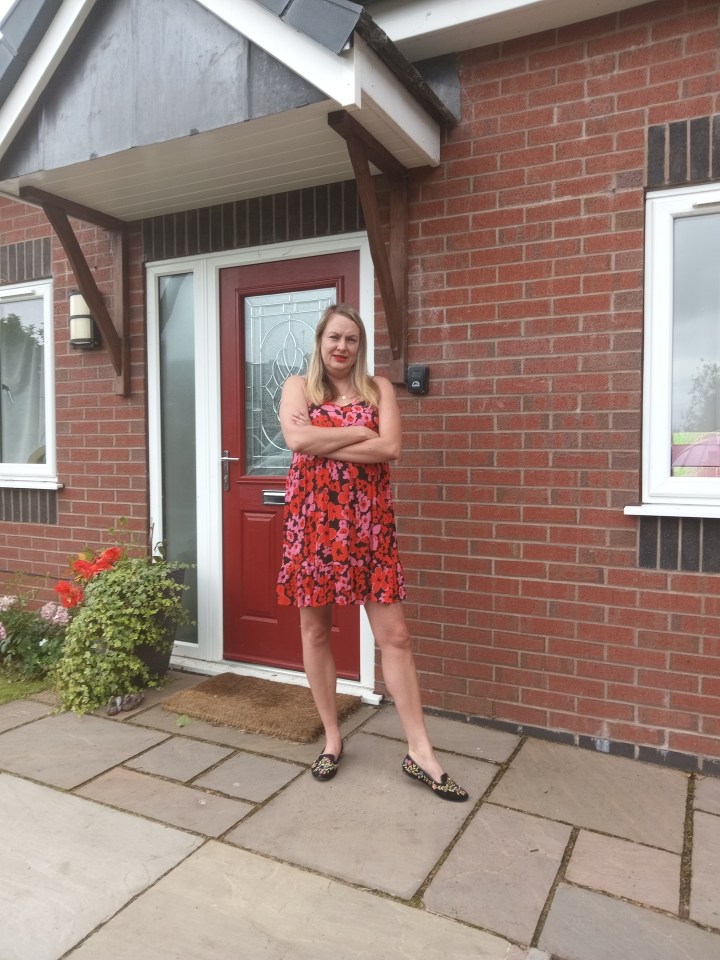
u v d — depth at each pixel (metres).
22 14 2.91
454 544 3.19
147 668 3.54
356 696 3.38
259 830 2.31
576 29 2.88
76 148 2.98
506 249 3.05
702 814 2.43
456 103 3.11
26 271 4.45
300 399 2.56
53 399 4.39
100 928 1.86
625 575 2.88
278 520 3.75
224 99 2.62
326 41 2.33
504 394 3.07
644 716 2.86
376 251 2.90
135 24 2.78
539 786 2.62
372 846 2.22
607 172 2.86
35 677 3.75
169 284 4.04
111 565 3.64
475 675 3.17
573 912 1.92
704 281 2.83
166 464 4.11
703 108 2.70
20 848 2.22
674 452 2.90
